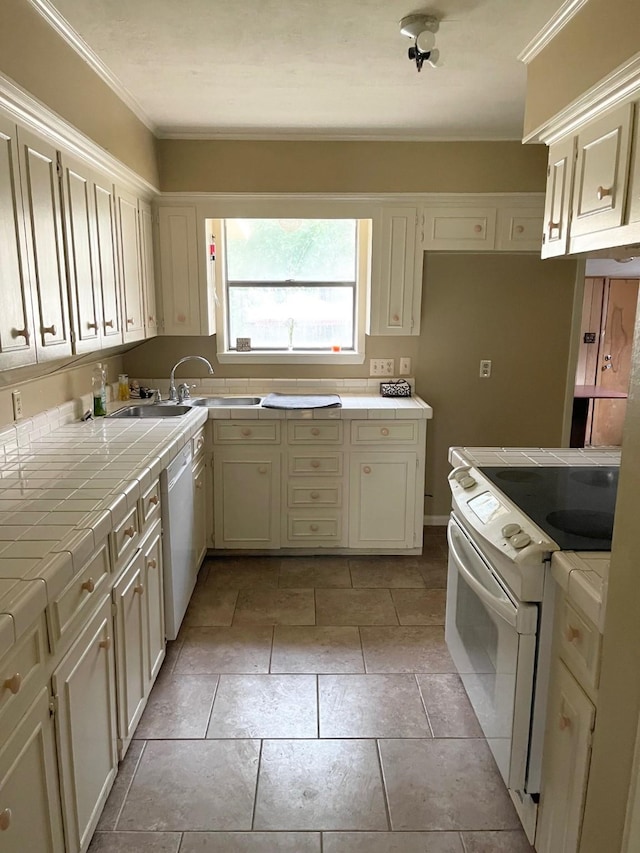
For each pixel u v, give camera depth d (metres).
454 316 3.94
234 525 3.58
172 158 3.56
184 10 2.03
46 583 1.27
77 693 1.48
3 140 1.71
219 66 2.53
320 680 2.45
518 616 1.53
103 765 1.70
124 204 2.95
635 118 1.57
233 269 3.98
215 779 1.94
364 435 3.49
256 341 4.07
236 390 4.00
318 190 3.61
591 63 1.82
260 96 2.91
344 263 3.99
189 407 3.47
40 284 1.96
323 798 1.87
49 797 1.32
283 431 3.46
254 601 3.11
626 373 6.40
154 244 3.63
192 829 1.75
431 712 2.27
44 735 1.29
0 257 1.70
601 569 1.38
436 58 2.11
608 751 1.15
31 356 1.90
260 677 2.47
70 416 2.91
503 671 1.67
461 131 3.51
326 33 2.22
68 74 2.19
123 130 2.87
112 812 1.81
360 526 3.61
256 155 3.57
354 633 2.81
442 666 2.56
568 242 1.99
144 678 2.15
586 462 2.33
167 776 1.95
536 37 2.20
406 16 2.08
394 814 1.82
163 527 2.47
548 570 1.51
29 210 1.88
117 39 2.25
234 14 2.07
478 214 3.66
